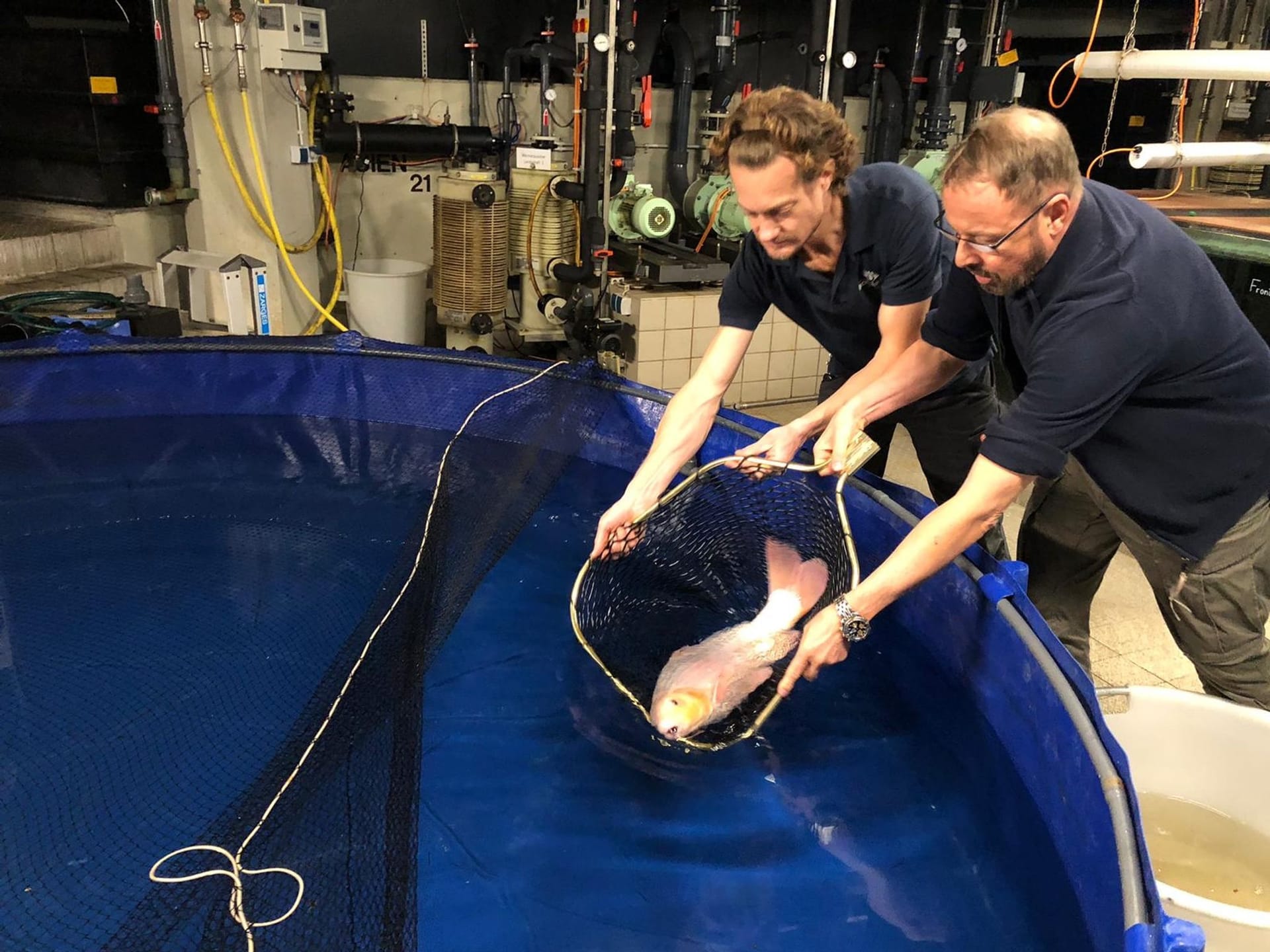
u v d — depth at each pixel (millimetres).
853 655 2113
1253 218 2545
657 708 1641
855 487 2238
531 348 4398
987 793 1680
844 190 1692
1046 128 1185
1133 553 1655
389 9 4117
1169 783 1625
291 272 4000
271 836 1424
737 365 1967
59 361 3004
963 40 4367
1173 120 3646
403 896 1333
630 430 2916
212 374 3160
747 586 2092
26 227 3881
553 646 2078
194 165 3977
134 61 3896
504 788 1673
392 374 3146
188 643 2016
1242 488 1485
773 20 4691
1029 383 1317
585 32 3586
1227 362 1374
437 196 3885
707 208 4191
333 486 2777
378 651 1879
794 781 1715
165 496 2686
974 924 1415
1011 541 2809
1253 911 1194
